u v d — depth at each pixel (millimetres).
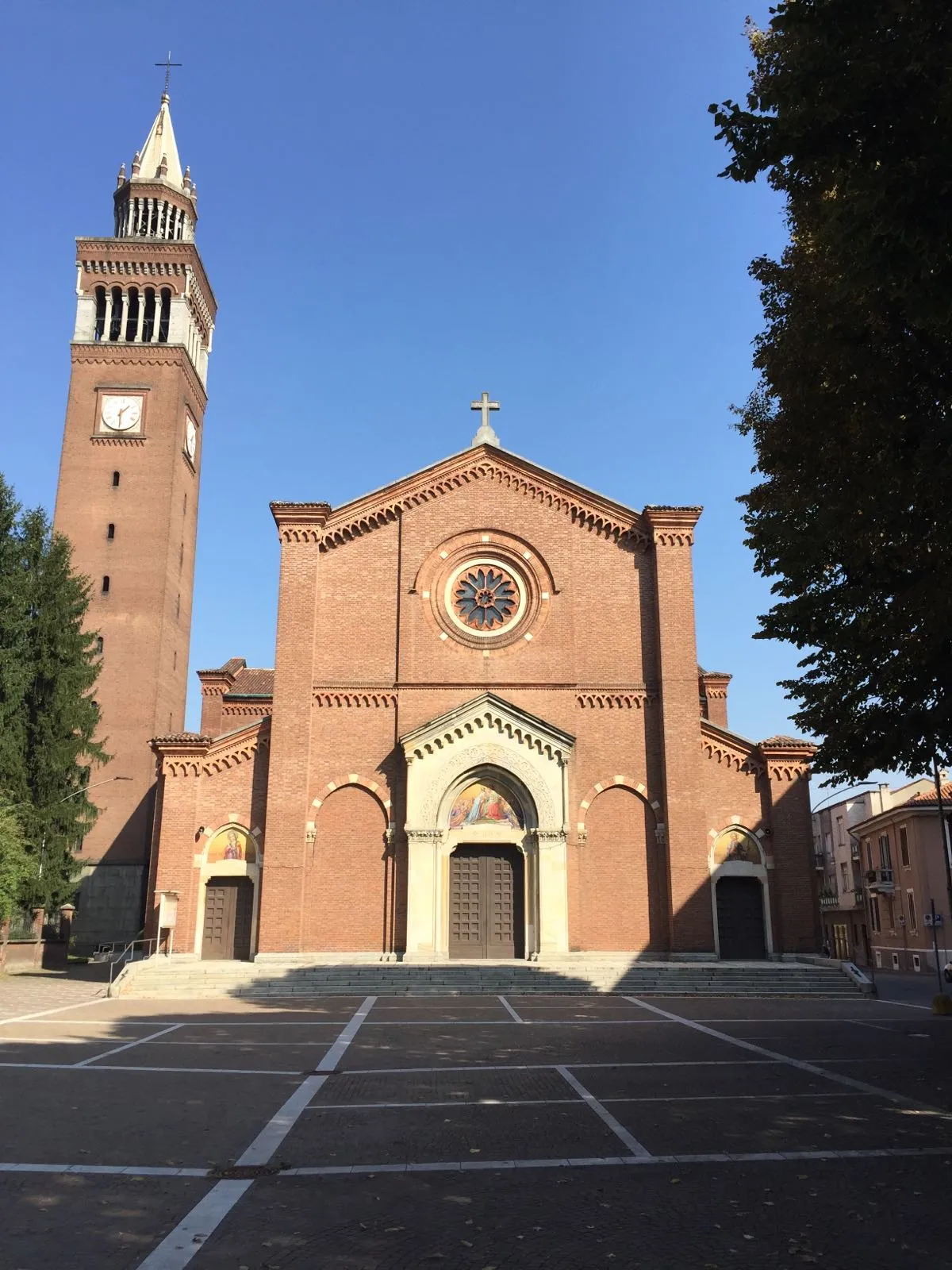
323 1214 9562
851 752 20141
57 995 33312
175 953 37062
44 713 47656
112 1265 8211
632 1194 10188
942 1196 10008
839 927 83312
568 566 41219
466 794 38875
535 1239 8836
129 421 63312
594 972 34219
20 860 41625
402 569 40938
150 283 66500
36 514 49438
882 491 16188
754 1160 11445
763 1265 8211
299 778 38094
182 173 74438
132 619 59844
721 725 50375
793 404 18219
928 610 15789
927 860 59906
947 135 10609
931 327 13492
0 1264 8227
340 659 40062
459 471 42219
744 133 12133
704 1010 28953
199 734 43000
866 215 11156
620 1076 17375
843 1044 21516
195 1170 11188
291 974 33938
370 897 37688
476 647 40281
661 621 40062
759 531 19078
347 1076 17500
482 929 38062
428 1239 8836
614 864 38281
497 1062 19047
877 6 10914
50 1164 11453
